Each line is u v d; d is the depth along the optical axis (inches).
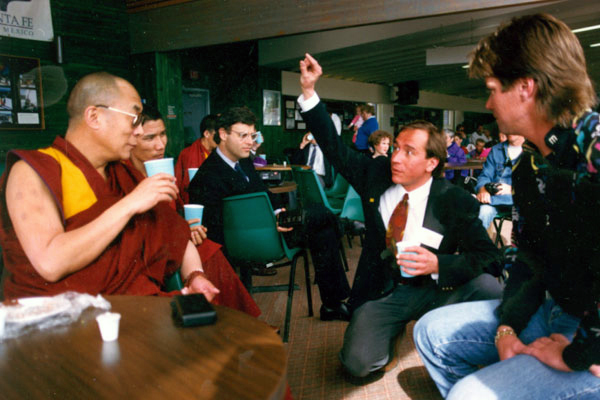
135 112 52.5
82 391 26.0
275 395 26.4
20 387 26.5
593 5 289.6
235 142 99.0
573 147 39.2
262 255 99.4
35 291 47.2
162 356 30.5
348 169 80.0
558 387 41.7
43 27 258.1
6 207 47.3
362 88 607.5
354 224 152.4
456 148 276.5
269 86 453.7
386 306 77.1
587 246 40.5
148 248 53.9
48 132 265.1
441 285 70.5
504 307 54.9
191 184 98.2
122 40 301.1
